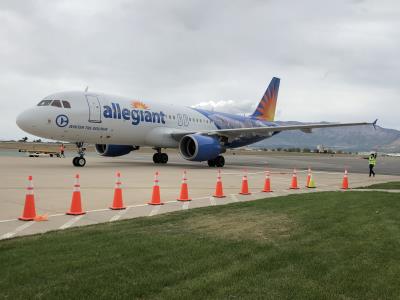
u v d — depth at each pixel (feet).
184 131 82.64
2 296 11.82
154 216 25.54
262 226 22.22
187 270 14.44
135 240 18.66
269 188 41.70
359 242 18.66
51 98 66.33
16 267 14.42
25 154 137.28
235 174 63.67
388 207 28.50
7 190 37.65
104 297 11.88
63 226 22.54
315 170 82.53
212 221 23.68
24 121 63.67
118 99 74.69
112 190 39.09
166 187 43.09
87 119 68.18
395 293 12.57
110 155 84.94
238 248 17.52
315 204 30.07
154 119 79.82
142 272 14.14
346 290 12.76
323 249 17.51
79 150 72.28
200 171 68.74
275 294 12.35
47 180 46.98
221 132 79.25
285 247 17.79
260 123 108.37
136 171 64.44
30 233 20.61
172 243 18.19
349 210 27.22
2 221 23.73
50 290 12.33
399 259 16.03
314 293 12.46
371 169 68.23
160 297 12.01
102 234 20.01
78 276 13.60
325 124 76.69
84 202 31.68
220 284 13.12
